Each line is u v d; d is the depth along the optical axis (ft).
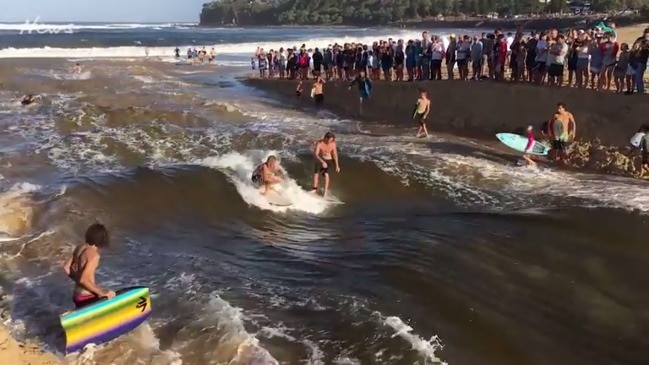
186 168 43.96
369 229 36.65
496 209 40.88
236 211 39.37
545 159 53.78
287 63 102.94
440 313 25.67
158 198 39.32
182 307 25.50
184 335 23.16
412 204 42.83
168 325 23.95
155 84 99.66
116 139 53.26
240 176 44.04
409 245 33.22
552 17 332.39
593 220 37.29
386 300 26.63
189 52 161.17
